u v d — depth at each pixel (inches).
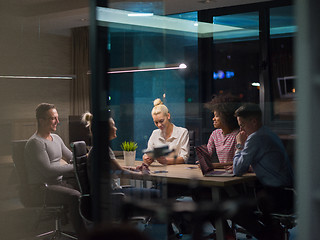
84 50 121.2
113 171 83.5
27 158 99.0
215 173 104.3
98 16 82.3
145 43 83.4
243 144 107.4
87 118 90.4
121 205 82.8
